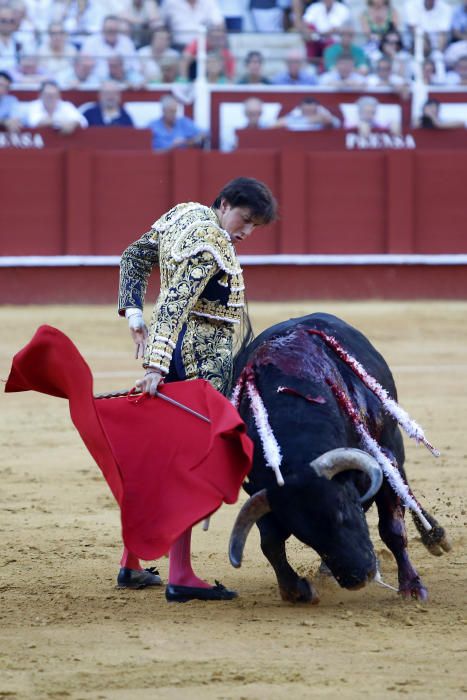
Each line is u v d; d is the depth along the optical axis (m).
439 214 34.59
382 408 9.18
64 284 33.38
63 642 7.84
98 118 33.12
